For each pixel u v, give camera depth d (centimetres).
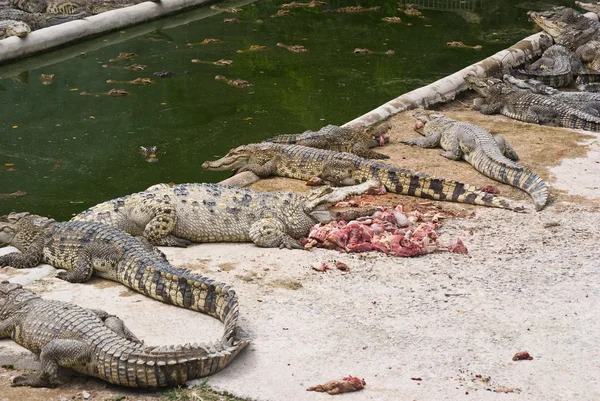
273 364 598
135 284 705
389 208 891
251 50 1705
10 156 1188
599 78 1526
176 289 680
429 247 791
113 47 1720
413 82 1517
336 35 1827
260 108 1384
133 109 1376
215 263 767
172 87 1479
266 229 806
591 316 663
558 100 1288
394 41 1788
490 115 1295
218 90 1468
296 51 1702
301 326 650
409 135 1168
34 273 745
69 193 1077
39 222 764
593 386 569
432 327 649
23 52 1636
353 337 634
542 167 1038
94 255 734
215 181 1120
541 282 724
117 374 571
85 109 1373
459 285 721
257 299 693
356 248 797
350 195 855
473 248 802
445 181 936
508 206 902
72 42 1733
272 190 980
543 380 576
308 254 791
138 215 814
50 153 1204
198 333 643
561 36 1673
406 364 598
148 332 642
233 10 2017
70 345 579
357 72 1577
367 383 573
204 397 561
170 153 1209
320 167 994
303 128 1297
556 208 904
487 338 632
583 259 770
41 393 575
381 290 713
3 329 624
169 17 1947
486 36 1831
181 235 820
